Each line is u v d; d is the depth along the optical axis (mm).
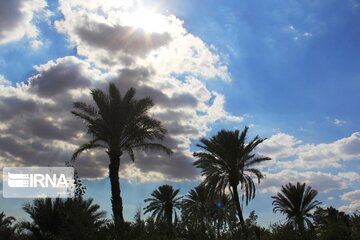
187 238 10305
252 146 30406
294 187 40875
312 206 40531
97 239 11180
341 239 13422
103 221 14086
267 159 30828
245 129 30609
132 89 23594
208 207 10719
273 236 14414
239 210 28703
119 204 22359
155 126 23391
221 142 30156
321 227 14766
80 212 11930
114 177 22812
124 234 11125
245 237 10023
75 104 23328
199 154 30797
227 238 10000
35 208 17406
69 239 10906
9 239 17969
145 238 10570
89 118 23141
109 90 23391
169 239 10383
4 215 21531
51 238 16375
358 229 12852
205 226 10344
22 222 17812
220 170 30844
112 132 22875
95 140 23188
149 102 23406
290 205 40750
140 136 23016
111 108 22844
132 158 23688
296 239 14336
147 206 42031
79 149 22812
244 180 31094
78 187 14430
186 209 11148
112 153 23047
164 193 41750
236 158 30219
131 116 23000
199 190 32844
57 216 16750
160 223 10953
